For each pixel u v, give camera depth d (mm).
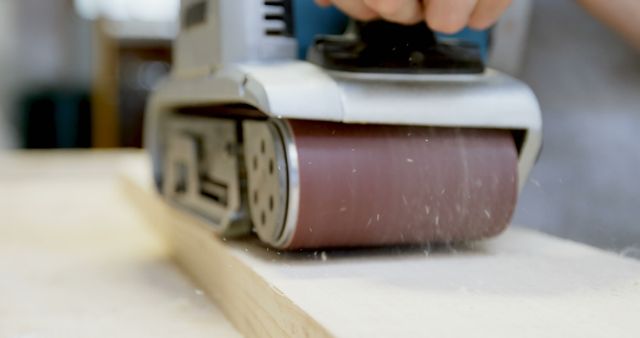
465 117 515
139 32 1686
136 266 667
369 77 512
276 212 494
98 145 1770
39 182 1364
